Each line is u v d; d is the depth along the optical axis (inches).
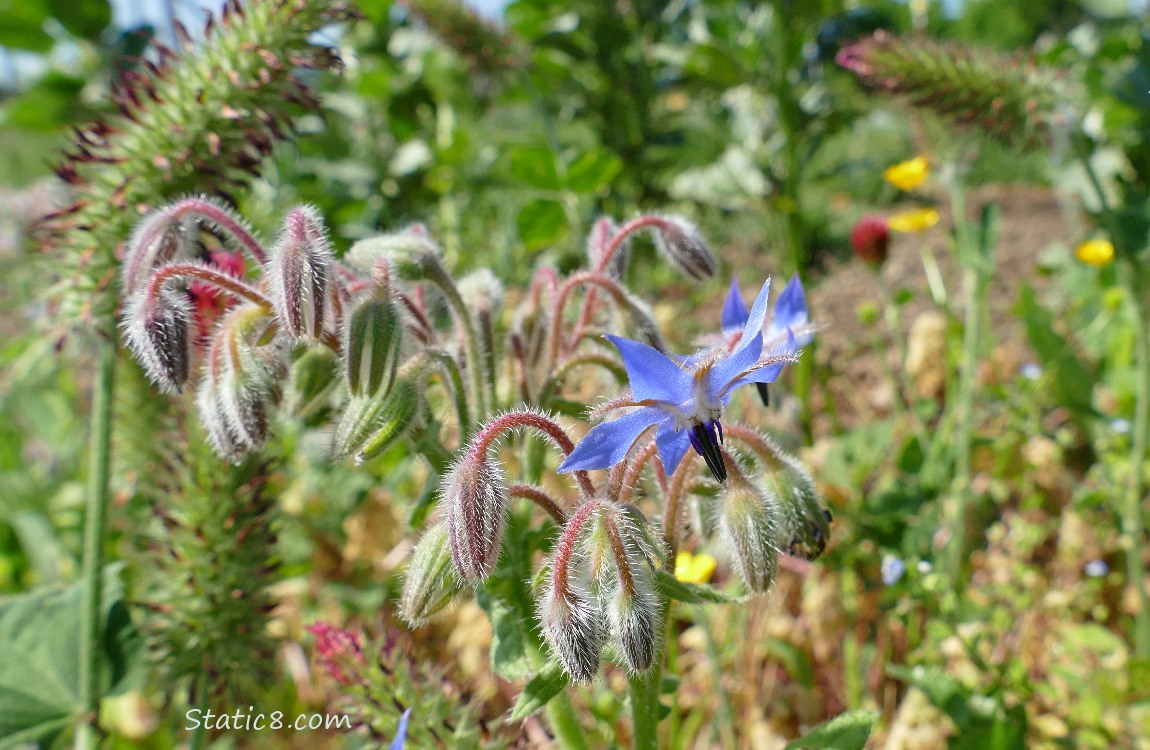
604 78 16.1
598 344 6.3
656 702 4.8
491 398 5.7
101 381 6.6
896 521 9.0
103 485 6.6
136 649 6.8
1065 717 7.2
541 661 5.0
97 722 6.6
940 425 10.6
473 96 16.3
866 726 4.8
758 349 3.9
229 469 6.6
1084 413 10.2
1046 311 11.0
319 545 9.2
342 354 4.8
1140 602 8.1
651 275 17.3
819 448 10.2
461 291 6.0
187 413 6.7
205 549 6.5
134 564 8.1
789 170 14.3
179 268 4.8
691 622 9.3
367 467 9.9
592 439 3.9
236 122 6.0
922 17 16.8
